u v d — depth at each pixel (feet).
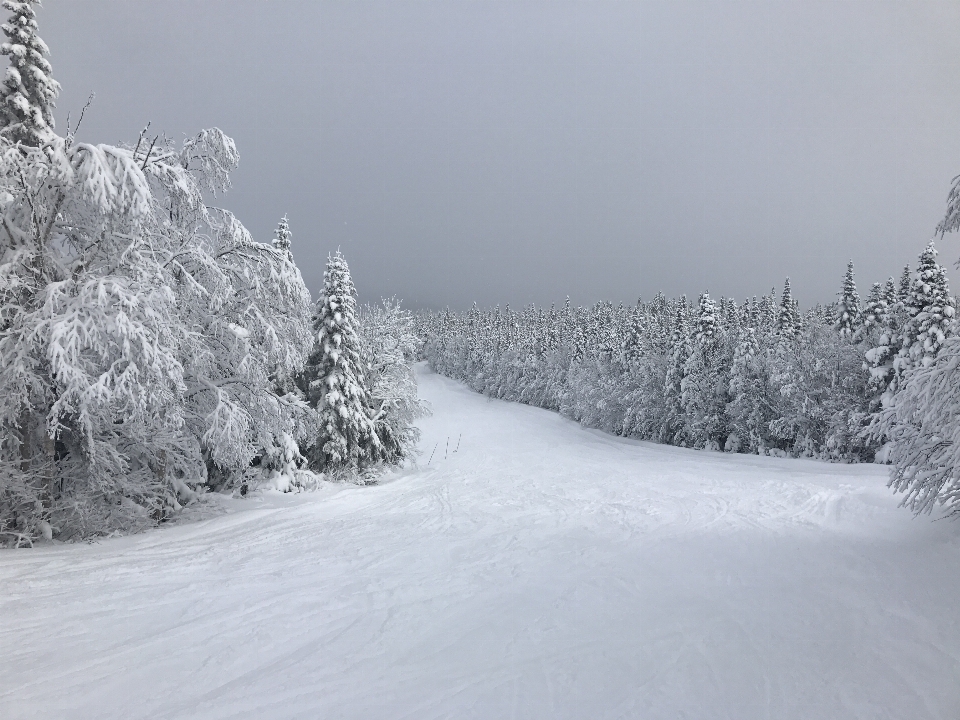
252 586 26.35
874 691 16.14
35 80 43.96
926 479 31.37
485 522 42.57
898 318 94.17
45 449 40.04
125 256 39.04
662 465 82.69
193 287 43.60
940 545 28.68
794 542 33.40
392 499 56.49
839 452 98.58
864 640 19.35
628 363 156.46
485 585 26.40
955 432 27.45
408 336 87.81
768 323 166.81
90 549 34.32
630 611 22.75
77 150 35.32
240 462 53.36
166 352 37.63
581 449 113.19
